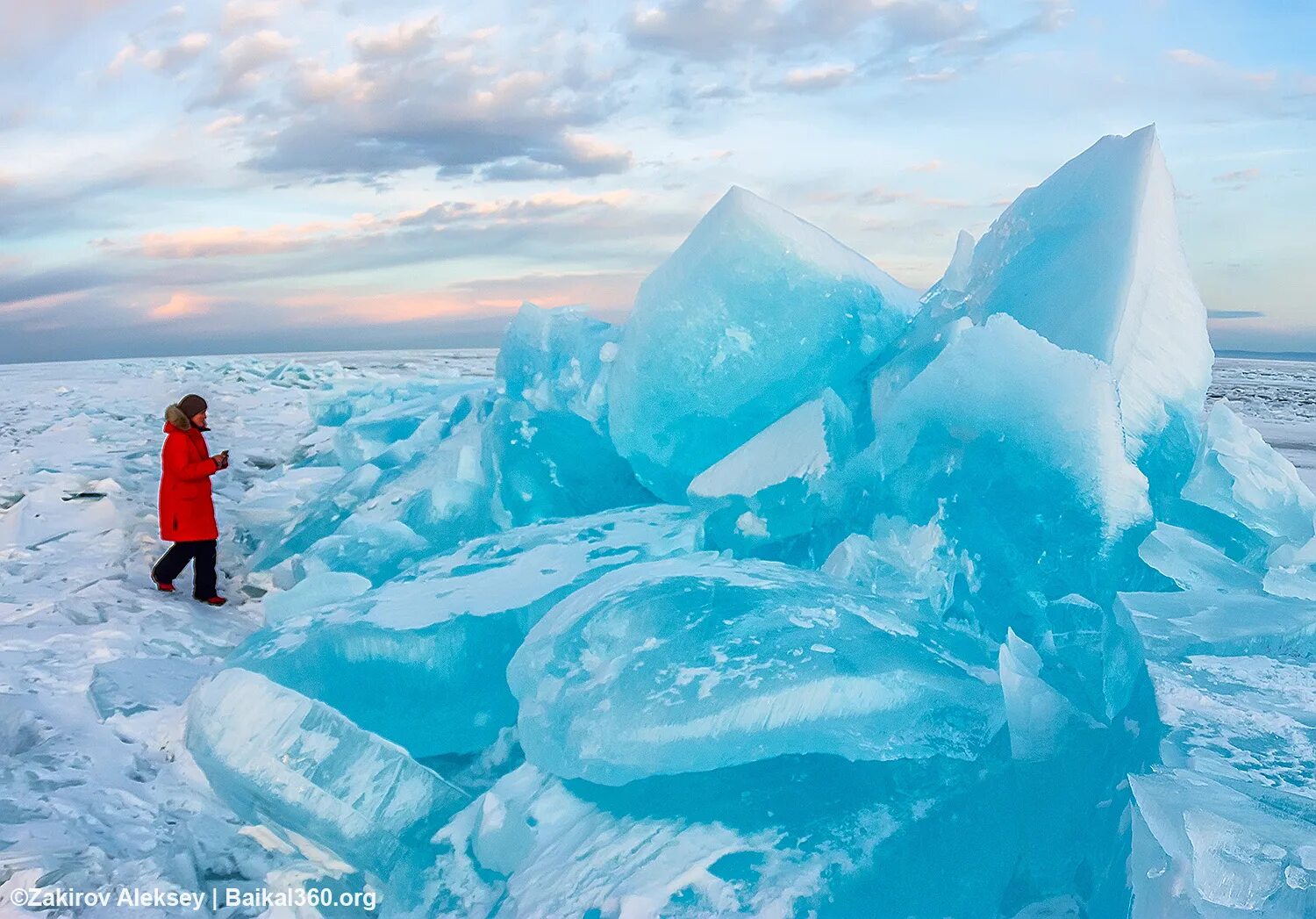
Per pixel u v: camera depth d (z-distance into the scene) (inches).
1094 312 127.8
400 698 121.0
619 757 95.8
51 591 182.1
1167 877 67.1
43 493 247.6
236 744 111.1
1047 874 88.9
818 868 85.7
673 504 160.6
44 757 111.9
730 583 110.3
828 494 125.2
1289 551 123.0
